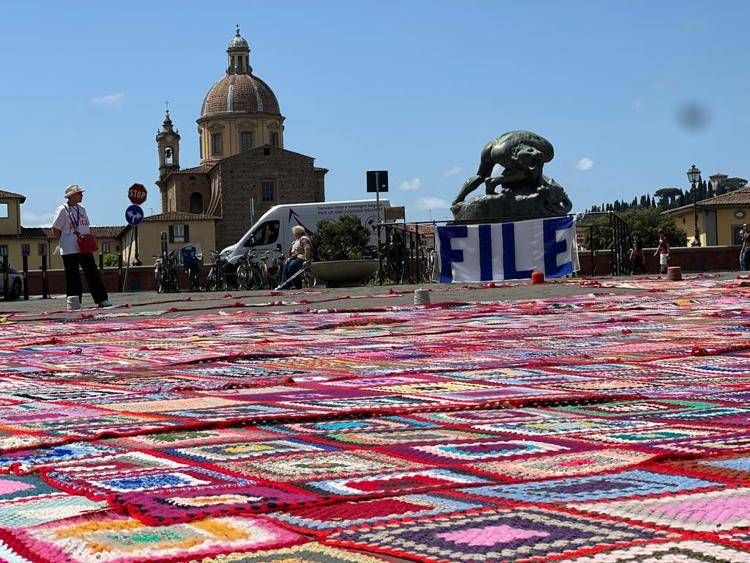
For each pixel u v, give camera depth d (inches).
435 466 167.2
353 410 226.2
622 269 1286.9
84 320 693.9
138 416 232.4
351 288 1040.8
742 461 165.2
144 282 2028.8
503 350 384.8
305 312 684.1
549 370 313.0
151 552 120.6
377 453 179.6
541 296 779.4
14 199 4072.3
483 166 1254.3
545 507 136.8
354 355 380.5
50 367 366.0
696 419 214.4
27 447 189.9
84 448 190.5
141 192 1249.4
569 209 1259.8
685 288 810.8
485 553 116.8
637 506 135.9
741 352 357.7
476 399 248.5
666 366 319.0
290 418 215.8
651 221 2898.6
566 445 184.4
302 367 342.3
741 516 129.9
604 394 248.7
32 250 4079.7
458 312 627.5
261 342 458.6
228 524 131.0
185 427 207.0
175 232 4244.6
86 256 825.5
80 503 146.9
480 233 1123.9
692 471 157.9
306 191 4360.2
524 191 1239.5
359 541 122.8
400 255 1250.0
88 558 119.3
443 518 131.6
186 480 160.2
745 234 1689.2
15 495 154.2
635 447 180.2
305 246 1171.3
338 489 151.7
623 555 114.3
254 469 167.8
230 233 4315.9
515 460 170.9
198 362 366.0
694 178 2262.6
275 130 4904.0
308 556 118.1
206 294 1141.1
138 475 164.9
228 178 4323.3
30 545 124.6
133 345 462.9
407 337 461.4
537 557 115.0
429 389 272.7
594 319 535.5
